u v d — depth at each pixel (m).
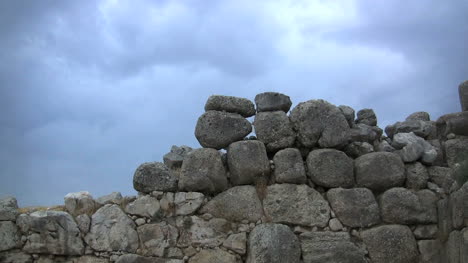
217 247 8.70
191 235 8.73
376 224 9.05
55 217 8.54
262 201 8.97
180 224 8.77
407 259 8.84
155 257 8.58
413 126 9.95
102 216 8.73
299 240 8.80
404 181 9.40
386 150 9.70
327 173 9.16
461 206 8.03
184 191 8.97
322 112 9.45
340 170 9.21
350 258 8.69
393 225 9.01
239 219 8.87
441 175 9.50
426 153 9.50
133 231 8.69
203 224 8.80
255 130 9.38
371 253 8.84
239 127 9.30
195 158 9.04
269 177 9.20
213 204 8.91
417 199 9.16
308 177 9.27
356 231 8.98
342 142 9.38
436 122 10.10
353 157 9.66
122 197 8.95
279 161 9.12
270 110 9.51
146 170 8.94
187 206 8.84
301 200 8.97
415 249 8.93
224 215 8.88
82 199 8.84
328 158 9.23
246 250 8.71
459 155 9.64
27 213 8.65
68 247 8.49
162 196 8.91
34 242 8.45
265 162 9.09
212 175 8.95
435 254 8.95
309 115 9.37
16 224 8.55
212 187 8.97
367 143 9.68
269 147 9.31
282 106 9.53
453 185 8.65
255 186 9.07
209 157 9.03
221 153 9.39
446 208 8.76
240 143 9.15
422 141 9.63
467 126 9.71
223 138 9.22
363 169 9.30
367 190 9.16
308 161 9.27
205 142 9.21
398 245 8.88
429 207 9.16
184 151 9.70
